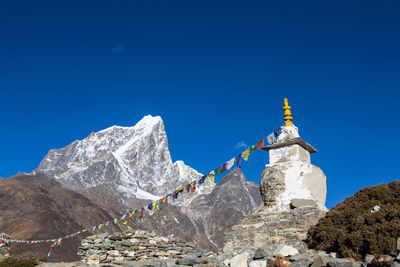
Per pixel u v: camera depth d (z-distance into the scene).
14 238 98.50
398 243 8.30
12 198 129.12
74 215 139.75
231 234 15.02
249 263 10.00
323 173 16.23
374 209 10.61
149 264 12.61
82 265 14.72
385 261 8.02
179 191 15.09
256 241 14.23
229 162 13.62
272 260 9.52
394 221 9.23
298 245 12.62
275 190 15.54
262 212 15.24
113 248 16.34
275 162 16.28
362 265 8.34
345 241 9.83
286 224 14.07
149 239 16.98
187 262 11.80
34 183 154.62
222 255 11.52
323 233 10.93
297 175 15.41
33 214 119.25
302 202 14.53
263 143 13.05
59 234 110.38
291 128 16.42
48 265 14.63
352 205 11.33
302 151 16.33
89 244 16.39
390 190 11.27
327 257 8.93
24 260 16.78
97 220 148.25
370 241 9.06
